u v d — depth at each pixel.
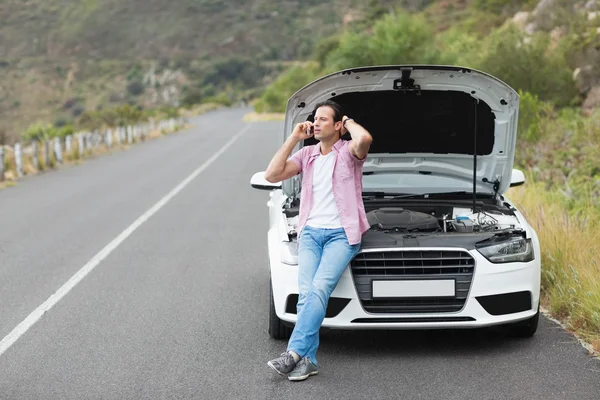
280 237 6.12
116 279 8.88
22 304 7.84
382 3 101.94
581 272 7.10
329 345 6.21
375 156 7.33
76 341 6.52
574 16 30.22
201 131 50.28
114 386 5.42
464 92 6.58
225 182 19.06
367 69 6.23
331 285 5.46
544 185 13.65
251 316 7.18
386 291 5.66
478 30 50.38
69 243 11.31
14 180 21.34
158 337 6.58
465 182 7.43
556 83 23.69
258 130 47.69
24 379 5.61
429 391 5.14
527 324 6.09
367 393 5.14
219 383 5.42
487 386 5.21
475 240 5.77
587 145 15.13
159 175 21.44
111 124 53.03
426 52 36.94
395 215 6.32
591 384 5.20
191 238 11.48
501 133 6.86
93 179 21.02
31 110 198.62
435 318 5.68
